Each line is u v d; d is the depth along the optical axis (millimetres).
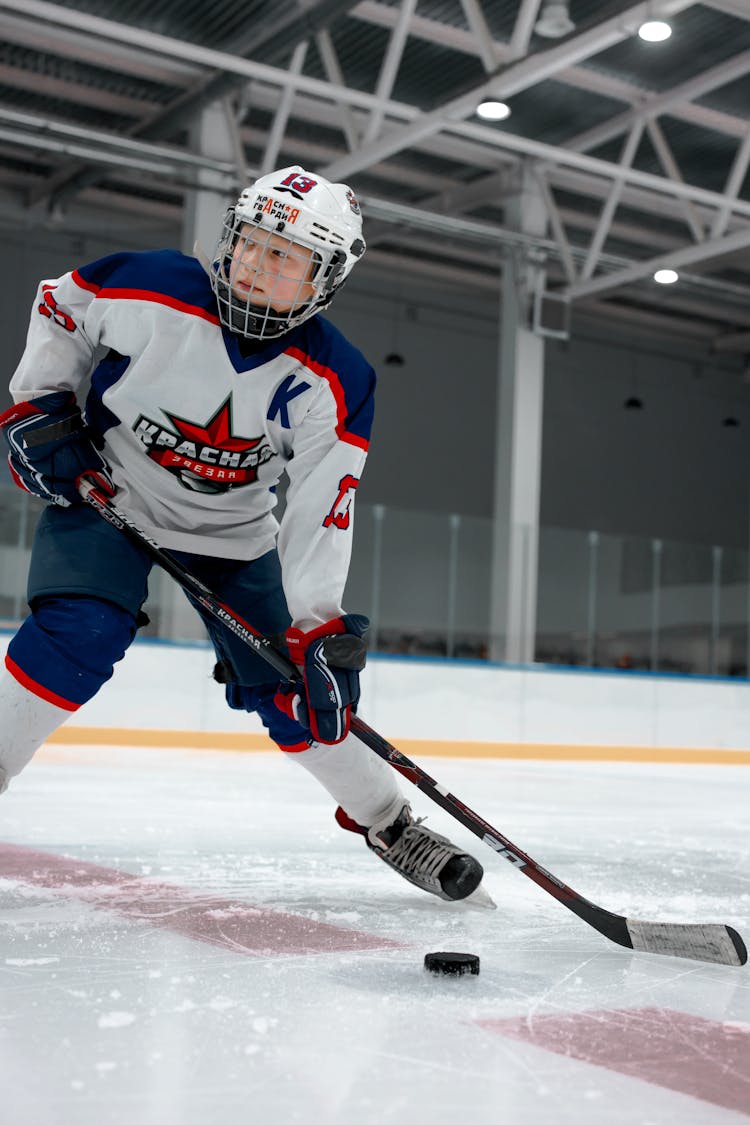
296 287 2926
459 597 16531
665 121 17172
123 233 23922
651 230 22062
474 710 16312
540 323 18734
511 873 4367
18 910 3102
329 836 5324
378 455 27516
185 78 16953
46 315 3152
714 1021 2320
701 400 31969
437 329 28328
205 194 16672
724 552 18391
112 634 3070
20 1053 1894
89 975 2432
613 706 17203
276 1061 1924
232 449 3205
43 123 15516
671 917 3600
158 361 3068
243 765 10859
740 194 19719
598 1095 1830
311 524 3182
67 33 15727
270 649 3166
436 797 3152
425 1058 1979
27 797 6703
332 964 2646
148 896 3439
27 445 3137
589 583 17312
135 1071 1839
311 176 2945
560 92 16219
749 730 18188
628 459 30734
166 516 3320
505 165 19391
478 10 12758
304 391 3125
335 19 13617
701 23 14375
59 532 3170
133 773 9242
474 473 28641
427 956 2627
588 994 2496
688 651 17969
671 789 10453
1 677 3090
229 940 2857
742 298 22219
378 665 15789
